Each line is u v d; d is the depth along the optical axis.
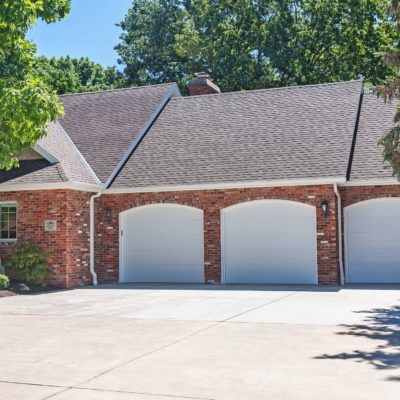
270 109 23.53
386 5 14.75
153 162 21.78
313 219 19.14
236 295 16.22
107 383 7.04
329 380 6.98
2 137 15.30
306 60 38.75
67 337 10.05
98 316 12.50
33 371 7.71
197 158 21.36
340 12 38.31
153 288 18.64
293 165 19.59
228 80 39.31
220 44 40.56
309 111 22.72
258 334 10.02
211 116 24.09
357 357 8.17
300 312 12.62
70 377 7.36
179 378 7.20
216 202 20.03
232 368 7.64
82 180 20.05
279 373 7.34
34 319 12.16
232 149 21.38
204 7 43.25
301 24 40.00
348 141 20.25
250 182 19.33
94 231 20.75
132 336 10.05
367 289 17.41
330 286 18.48
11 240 19.81
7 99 14.37
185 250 20.59
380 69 37.31
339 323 11.06
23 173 20.02
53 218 19.36
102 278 21.02
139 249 21.11
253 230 19.81
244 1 40.91
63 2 15.76
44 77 19.30
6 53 15.99
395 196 19.05
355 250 19.66
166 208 20.88
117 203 21.08
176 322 11.52
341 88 23.81
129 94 26.92
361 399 6.21
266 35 38.72
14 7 14.60
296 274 19.28
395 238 19.30
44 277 19.17
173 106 25.73
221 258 19.89
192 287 18.77
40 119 14.70
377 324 10.92
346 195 19.61
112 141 23.30
